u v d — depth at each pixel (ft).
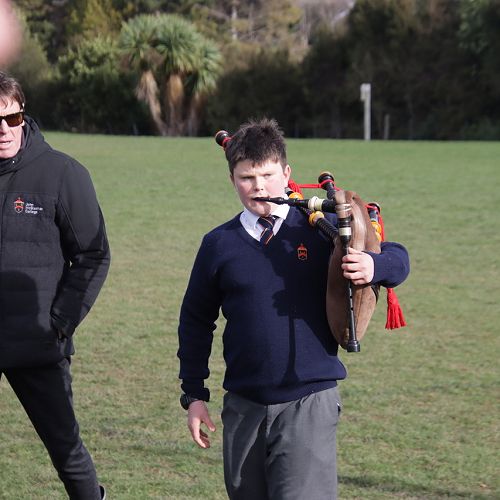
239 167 24.40
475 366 48.49
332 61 372.38
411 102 358.02
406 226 93.20
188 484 34.40
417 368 48.21
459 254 79.66
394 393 44.09
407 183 127.95
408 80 354.54
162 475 35.24
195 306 25.86
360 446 37.55
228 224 25.41
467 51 346.95
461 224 94.43
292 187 26.35
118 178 135.54
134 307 62.08
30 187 28.17
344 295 23.45
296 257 24.56
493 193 116.88
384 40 364.17
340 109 372.17
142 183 128.88
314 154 179.93
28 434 40.01
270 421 24.35
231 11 555.69
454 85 347.56
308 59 375.04
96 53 381.40
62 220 28.43
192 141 231.30
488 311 60.49
